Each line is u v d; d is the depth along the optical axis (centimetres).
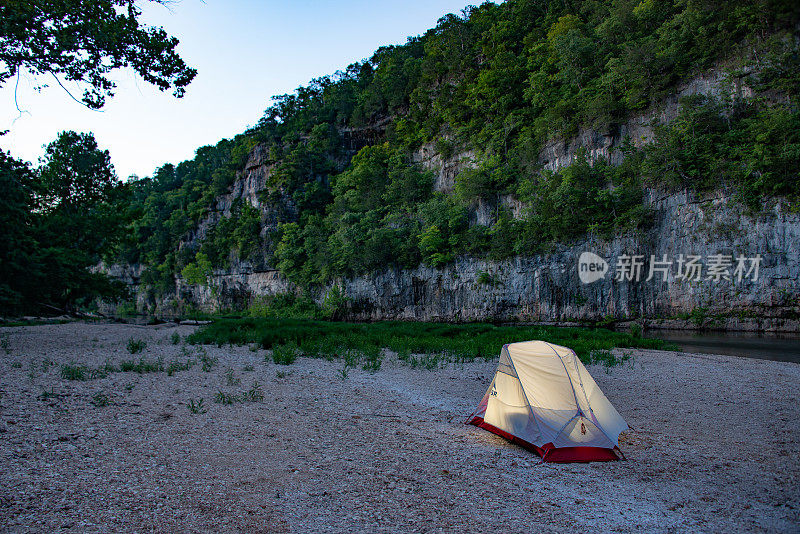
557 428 694
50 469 525
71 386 969
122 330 2767
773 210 4003
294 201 10350
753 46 4303
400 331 2803
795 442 761
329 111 12250
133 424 722
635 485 574
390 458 638
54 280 4050
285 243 9506
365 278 7856
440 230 7188
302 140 11812
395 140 10256
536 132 6588
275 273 9762
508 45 8138
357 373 1358
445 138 8475
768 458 680
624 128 5528
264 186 11588
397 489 530
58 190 4516
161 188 16912
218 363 1451
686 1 5256
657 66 5175
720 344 2836
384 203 8900
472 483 562
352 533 418
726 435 802
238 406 879
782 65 3944
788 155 3778
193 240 12738
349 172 9944
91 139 4800
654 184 4956
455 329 2884
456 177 7356
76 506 439
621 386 1259
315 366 1462
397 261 7512
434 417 891
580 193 5416
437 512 473
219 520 430
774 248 3975
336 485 534
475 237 6612
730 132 4375
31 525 396
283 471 568
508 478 586
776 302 3934
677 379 1373
